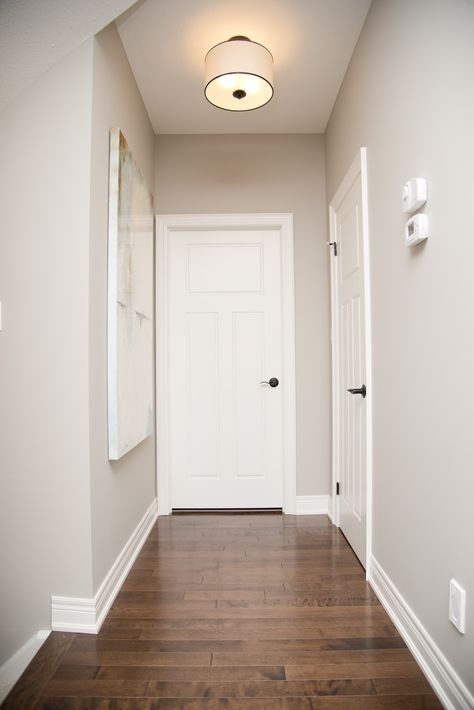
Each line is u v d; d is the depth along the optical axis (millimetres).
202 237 2910
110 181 1797
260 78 1954
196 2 1812
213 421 2900
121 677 1340
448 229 1199
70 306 1565
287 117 2709
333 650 1460
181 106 2564
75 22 1444
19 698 1262
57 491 1574
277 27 1970
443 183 1223
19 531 1589
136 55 2123
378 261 1798
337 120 2512
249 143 2891
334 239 2645
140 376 2240
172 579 1949
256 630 1570
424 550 1372
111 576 1779
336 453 2623
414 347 1440
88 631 1557
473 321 1083
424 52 1331
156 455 2807
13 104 1600
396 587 1605
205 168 2875
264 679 1328
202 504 2900
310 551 2236
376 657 1427
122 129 2035
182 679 1330
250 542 2359
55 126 1584
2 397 1588
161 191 2859
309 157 2891
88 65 1588
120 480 1957
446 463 1228
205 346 2904
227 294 2904
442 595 1255
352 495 2244
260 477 2906
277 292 2902
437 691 1265
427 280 1335
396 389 1607
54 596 1581
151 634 1552
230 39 1941
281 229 2883
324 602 1753
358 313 2098
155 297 2826
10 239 1585
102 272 1716
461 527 1150
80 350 1561
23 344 1580
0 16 1404
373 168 1844
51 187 1577
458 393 1158
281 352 2896
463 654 1140
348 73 2248
